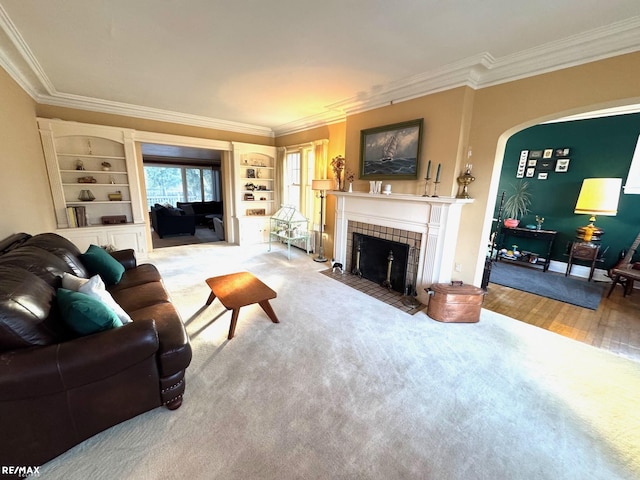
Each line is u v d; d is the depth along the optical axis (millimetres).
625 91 2053
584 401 1804
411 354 2262
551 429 1590
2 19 1959
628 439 1540
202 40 2242
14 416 1197
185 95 3715
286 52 2428
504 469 1358
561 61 2279
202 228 8977
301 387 1874
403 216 3334
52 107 3846
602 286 3953
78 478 1265
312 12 1843
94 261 2453
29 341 1267
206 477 1281
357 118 3846
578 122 4352
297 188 5672
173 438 1474
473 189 2961
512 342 2465
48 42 2309
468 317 2801
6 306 1228
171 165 9703
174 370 1594
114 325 1507
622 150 4043
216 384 1880
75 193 4309
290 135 5621
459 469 1353
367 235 3844
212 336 2463
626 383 1977
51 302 1523
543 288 3838
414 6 1754
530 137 4828
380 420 1623
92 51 2461
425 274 3176
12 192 2590
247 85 3262
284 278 3949
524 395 1845
